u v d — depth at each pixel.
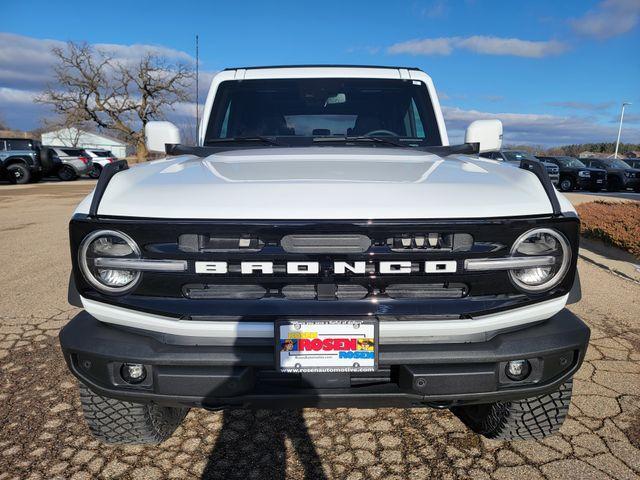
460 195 1.91
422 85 3.43
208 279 1.85
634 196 19.72
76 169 26.16
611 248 7.55
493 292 1.90
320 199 1.86
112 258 1.86
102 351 1.91
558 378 1.99
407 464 2.39
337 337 1.84
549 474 2.29
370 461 2.41
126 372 1.97
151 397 1.92
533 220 1.87
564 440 2.54
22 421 2.73
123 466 2.37
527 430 2.38
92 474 2.31
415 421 2.76
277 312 1.85
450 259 1.84
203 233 1.82
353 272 1.83
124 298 1.91
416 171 2.21
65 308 4.57
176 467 2.37
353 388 1.93
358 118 3.33
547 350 1.92
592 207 11.09
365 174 2.13
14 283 5.41
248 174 2.13
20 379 3.21
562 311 2.11
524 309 1.94
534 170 2.12
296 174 2.12
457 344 1.92
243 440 2.59
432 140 3.29
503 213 1.87
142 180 2.08
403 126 3.33
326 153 2.65
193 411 2.88
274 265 1.83
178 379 1.88
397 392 1.92
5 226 9.46
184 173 2.18
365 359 1.85
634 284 5.39
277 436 2.62
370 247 1.83
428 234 1.85
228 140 3.12
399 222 1.81
